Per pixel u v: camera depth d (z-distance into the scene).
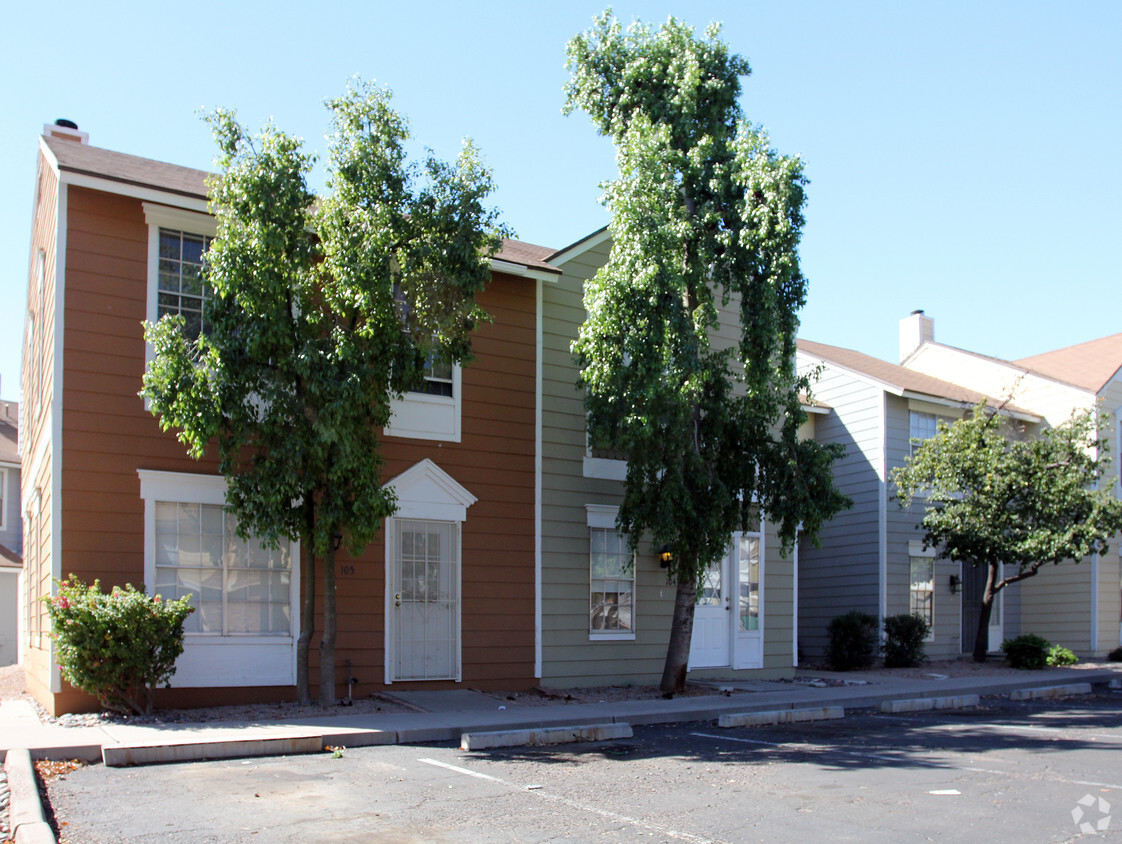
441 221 11.60
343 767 8.55
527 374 15.16
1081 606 23.16
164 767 8.44
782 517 14.21
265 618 12.37
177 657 11.42
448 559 14.11
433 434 14.09
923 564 22.22
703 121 14.27
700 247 13.67
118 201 11.88
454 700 12.55
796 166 13.16
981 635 20.97
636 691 14.84
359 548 11.37
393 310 11.46
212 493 12.07
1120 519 19.12
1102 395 23.28
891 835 6.29
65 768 8.28
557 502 15.27
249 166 10.95
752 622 17.48
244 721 10.57
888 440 21.75
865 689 15.09
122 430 11.59
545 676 14.77
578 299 15.91
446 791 7.58
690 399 13.58
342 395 10.77
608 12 14.68
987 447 19.88
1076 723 12.00
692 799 7.36
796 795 7.52
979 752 9.62
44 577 12.26
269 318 10.75
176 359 10.55
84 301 11.52
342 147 11.46
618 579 15.85
